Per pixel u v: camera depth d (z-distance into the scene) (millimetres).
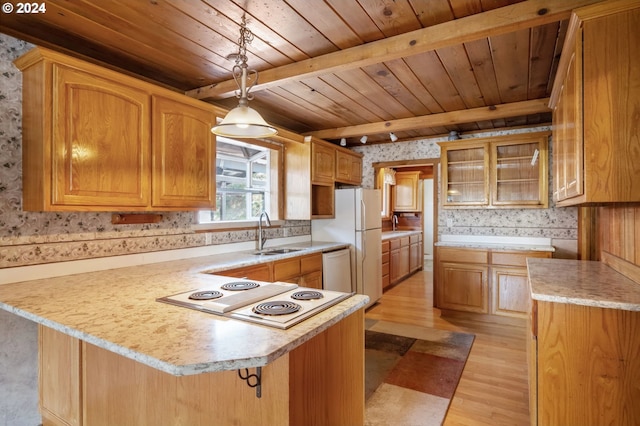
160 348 1023
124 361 1597
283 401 1182
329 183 4336
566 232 3924
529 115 3697
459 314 4051
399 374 2637
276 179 4004
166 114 2371
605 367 1540
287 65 2385
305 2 1695
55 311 1400
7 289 1780
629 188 1396
